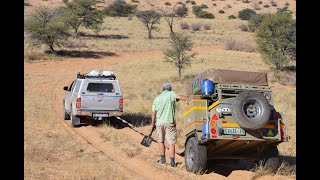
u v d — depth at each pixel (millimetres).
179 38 35562
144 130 14227
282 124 8664
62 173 8875
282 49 36219
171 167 9531
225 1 102625
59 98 22469
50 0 82312
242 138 8367
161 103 9656
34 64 39406
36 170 8977
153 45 53750
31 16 47125
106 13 79062
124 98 22672
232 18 86188
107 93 14312
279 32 35719
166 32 65438
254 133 8430
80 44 50406
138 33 63031
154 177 8898
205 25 72000
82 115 14117
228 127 8367
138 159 10375
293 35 35594
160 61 42281
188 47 34656
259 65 40438
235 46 52188
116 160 10320
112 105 14305
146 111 18375
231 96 8672
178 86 29344
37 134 12805
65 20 47156
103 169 9242
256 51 50656
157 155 10805
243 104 8188
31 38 46062
